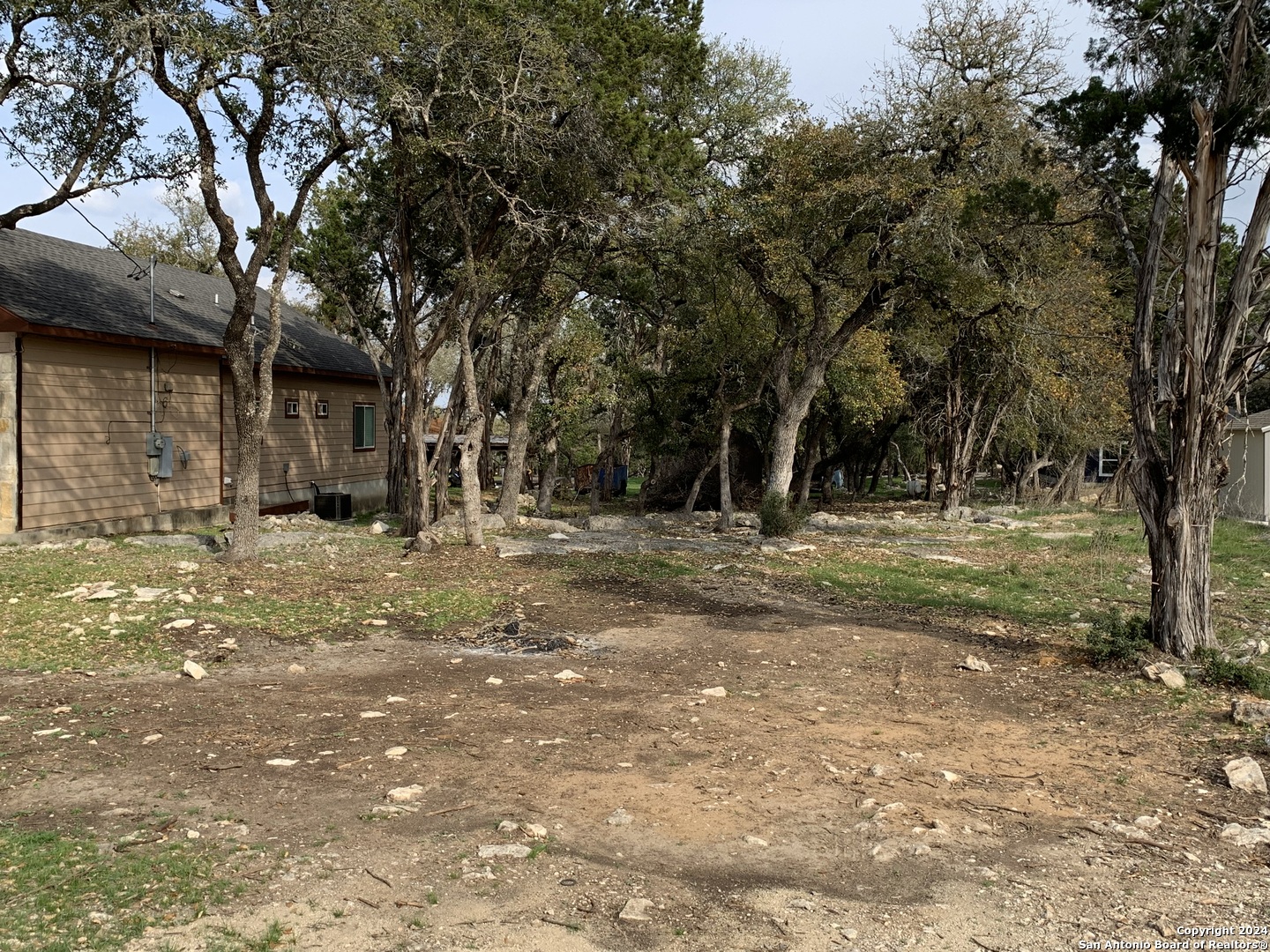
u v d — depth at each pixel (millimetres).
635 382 25891
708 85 22594
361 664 8688
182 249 37938
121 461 16469
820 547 19500
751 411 26938
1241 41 8375
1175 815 5383
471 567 14594
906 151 18578
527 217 17078
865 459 42719
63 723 6461
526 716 7078
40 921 3705
